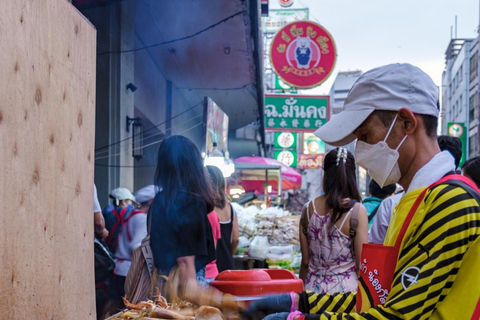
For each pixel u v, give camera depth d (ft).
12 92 4.76
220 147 31.24
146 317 7.07
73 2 25.13
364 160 5.42
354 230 11.20
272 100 60.18
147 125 41.81
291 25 52.16
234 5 30.07
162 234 9.42
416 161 5.23
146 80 37.99
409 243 4.80
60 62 5.79
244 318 6.59
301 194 126.82
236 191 35.50
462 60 155.74
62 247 5.76
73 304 6.04
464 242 4.54
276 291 6.89
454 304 4.54
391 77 5.25
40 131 5.29
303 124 60.18
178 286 8.90
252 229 19.25
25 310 4.92
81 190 6.38
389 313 4.60
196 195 9.55
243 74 46.78
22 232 4.89
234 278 7.04
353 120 5.34
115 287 14.25
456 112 171.42
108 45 27.09
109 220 16.79
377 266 5.11
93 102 6.87
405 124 5.20
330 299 5.93
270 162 49.52
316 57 51.88
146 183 45.62
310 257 11.82
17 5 4.86
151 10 31.50
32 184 5.10
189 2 29.96
